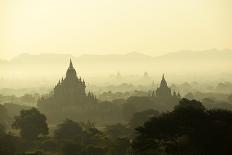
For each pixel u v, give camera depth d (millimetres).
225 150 169625
